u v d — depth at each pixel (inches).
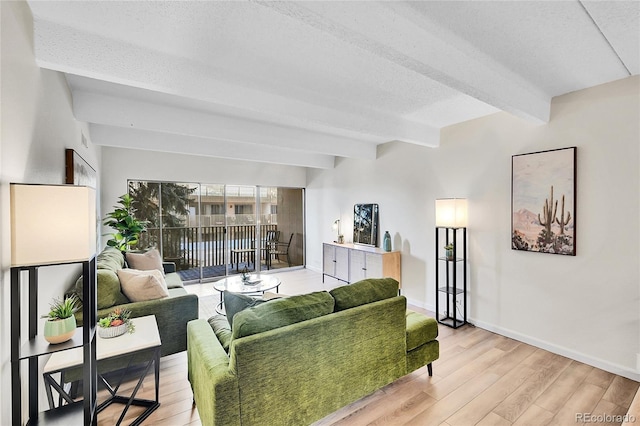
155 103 117.7
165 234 210.4
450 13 64.3
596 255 101.7
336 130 160.7
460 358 109.8
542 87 103.3
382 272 172.9
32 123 60.1
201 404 69.9
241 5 60.7
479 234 137.2
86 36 68.2
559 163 109.2
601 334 101.2
